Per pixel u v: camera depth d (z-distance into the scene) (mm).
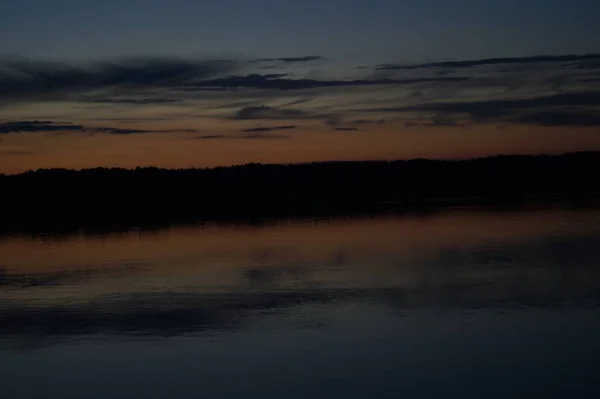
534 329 11617
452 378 9484
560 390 9000
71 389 9430
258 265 18406
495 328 11727
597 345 10711
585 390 8992
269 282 16031
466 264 17688
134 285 16094
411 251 20172
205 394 9141
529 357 10242
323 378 9594
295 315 12922
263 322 12469
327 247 21469
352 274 16750
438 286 15086
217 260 19453
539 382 9273
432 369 9844
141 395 9164
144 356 10688
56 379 9812
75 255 21312
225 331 11938
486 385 9211
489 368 9828
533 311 12758
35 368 10266
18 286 16344
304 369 9961
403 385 9266
